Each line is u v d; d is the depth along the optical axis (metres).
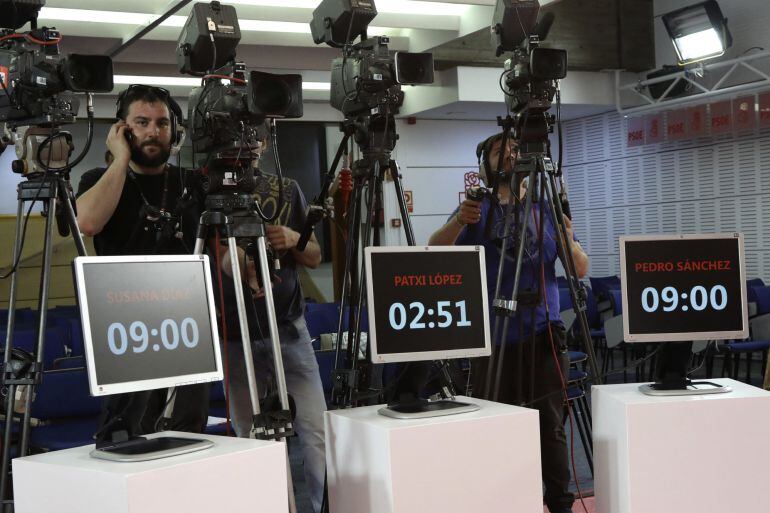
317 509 3.23
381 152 3.04
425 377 2.79
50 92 2.60
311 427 3.22
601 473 2.99
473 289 2.86
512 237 3.45
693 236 3.07
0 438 3.53
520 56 3.28
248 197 2.70
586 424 4.43
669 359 3.03
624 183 10.77
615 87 10.21
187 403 2.70
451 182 10.57
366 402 3.40
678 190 10.16
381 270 2.74
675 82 9.48
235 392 3.13
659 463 2.79
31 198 2.66
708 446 2.82
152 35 6.72
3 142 2.84
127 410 2.28
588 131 11.16
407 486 2.44
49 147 2.64
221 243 2.90
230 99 2.63
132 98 2.80
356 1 3.01
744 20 9.34
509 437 2.61
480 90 9.21
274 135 2.82
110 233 2.90
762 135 9.33
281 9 6.27
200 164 2.78
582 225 11.35
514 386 3.46
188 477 2.06
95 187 2.75
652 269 3.05
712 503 2.83
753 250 9.48
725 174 9.70
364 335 4.83
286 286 3.17
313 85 8.45
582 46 9.84
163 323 2.30
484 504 2.55
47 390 3.91
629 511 2.79
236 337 3.07
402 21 6.75
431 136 10.48
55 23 6.30
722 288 3.07
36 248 8.62
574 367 5.38
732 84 9.46
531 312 3.32
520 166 3.30
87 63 2.59
